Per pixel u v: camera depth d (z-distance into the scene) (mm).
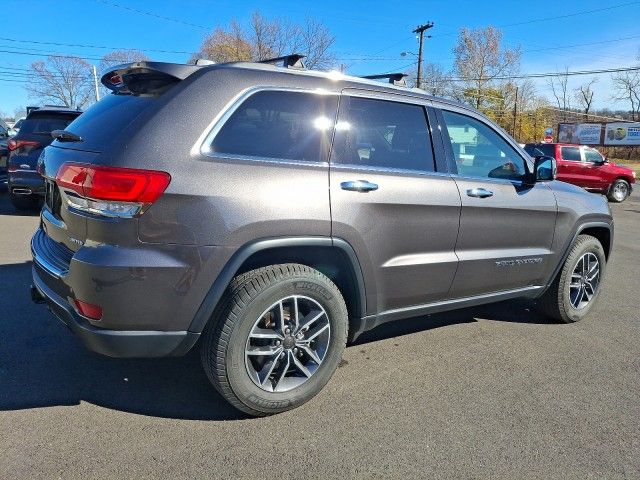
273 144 2871
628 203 17656
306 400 3062
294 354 2986
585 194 4621
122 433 2742
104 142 2672
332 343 3078
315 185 2891
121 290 2490
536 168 4012
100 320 2539
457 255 3613
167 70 2736
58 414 2896
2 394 3076
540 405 3213
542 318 4848
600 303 5395
